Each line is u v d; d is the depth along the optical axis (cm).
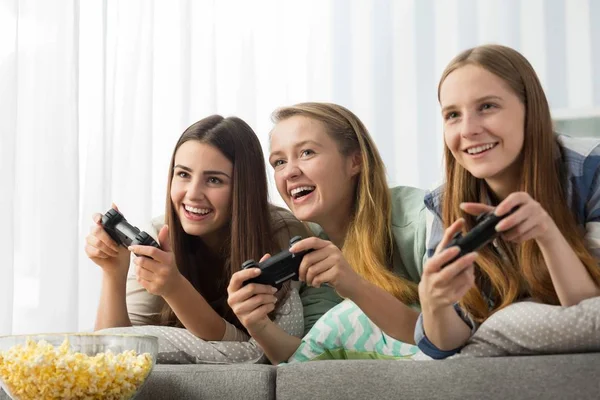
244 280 133
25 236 218
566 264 110
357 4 255
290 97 251
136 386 114
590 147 131
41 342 113
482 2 254
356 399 108
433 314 113
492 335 110
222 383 118
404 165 252
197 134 165
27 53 224
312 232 177
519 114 128
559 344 105
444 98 131
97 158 225
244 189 165
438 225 142
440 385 104
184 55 239
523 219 104
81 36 230
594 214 127
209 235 171
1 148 212
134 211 231
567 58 252
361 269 157
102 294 158
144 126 233
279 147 168
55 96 222
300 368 113
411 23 254
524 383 100
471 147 128
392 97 254
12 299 206
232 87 246
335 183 165
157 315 168
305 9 253
